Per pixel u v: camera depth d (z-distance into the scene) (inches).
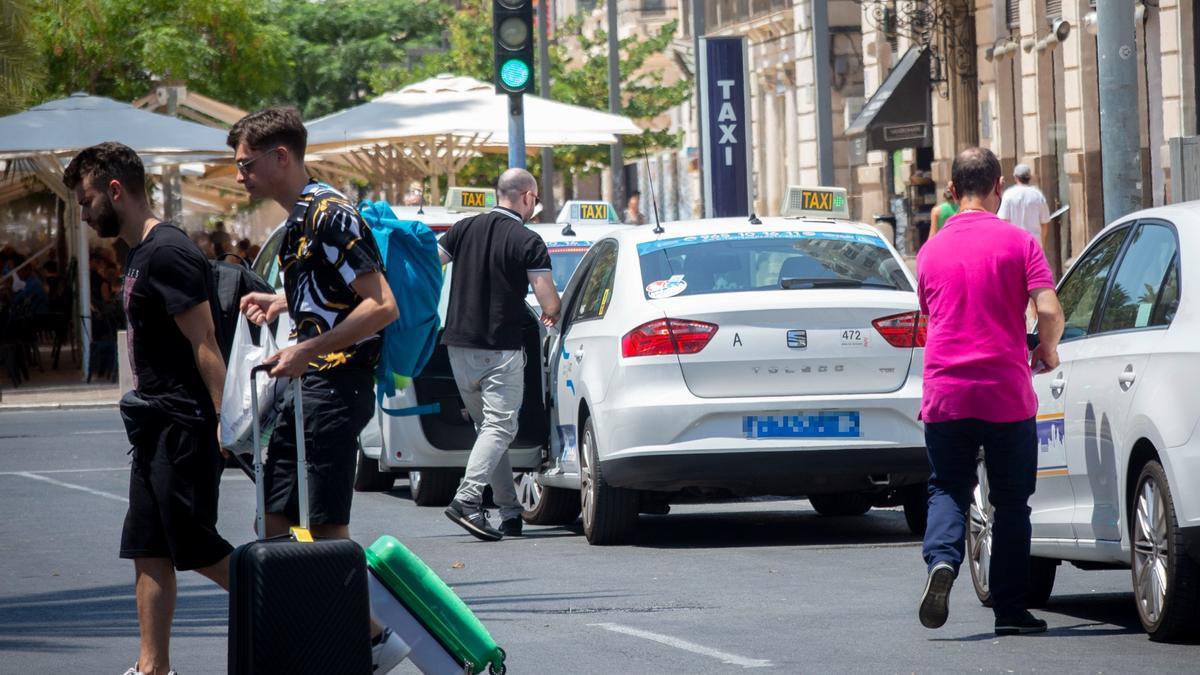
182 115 2327.8
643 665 501.0
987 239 531.2
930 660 500.1
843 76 2829.7
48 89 2758.4
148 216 460.4
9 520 903.7
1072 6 1774.1
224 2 2829.7
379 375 456.8
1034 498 591.5
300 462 418.6
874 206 2539.4
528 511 856.9
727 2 3299.7
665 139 2962.6
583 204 1024.2
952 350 529.3
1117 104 909.8
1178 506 494.6
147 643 455.8
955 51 2223.2
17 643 565.0
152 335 450.6
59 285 2317.9
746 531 810.8
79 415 1640.0
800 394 712.4
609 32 2281.0
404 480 1094.4
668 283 734.5
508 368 776.3
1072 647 515.5
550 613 592.1
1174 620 504.7
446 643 405.1
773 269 741.9
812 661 502.0
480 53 3058.6
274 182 442.3
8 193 2581.2
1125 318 547.2
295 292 438.6
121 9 2738.7
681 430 710.5
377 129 1641.2
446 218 967.0
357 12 3880.4
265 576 370.0
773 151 3206.2
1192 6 1505.9
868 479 733.9
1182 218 534.6
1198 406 492.1
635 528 760.3
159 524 454.3
